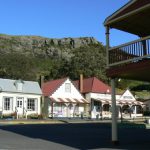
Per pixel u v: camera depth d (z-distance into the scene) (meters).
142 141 21.84
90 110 66.25
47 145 19.17
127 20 20.16
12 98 57.38
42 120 47.28
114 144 19.97
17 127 31.50
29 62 123.19
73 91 65.44
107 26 20.95
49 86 65.00
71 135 25.30
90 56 94.31
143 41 19.34
